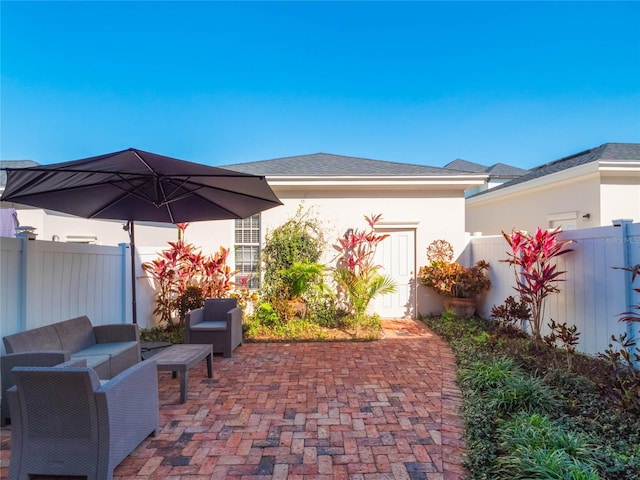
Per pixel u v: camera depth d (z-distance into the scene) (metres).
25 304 4.20
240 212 5.79
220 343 5.72
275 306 7.88
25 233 4.23
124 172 3.93
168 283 7.73
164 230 14.21
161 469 2.75
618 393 3.38
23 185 3.98
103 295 6.02
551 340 5.02
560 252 5.31
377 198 8.80
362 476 2.67
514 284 6.93
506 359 4.88
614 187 8.68
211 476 2.66
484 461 2.76
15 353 3.46
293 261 8.52
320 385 4.48
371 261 8.66
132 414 2.86
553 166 12.30
